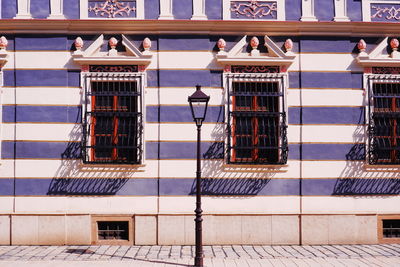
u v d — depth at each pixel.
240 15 8.89
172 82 8.70
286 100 8.73
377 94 8.94
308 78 8.82
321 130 8.77
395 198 8.77
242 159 8.77
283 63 8.70
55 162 8.52
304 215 8.61
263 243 8.55
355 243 8.63
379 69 8.91
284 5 8.91
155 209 8.54
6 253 7.69
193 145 8.62
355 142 8.79
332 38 8.90
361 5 8.98
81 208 8.50
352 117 8.82
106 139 8.70
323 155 8.74
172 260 7.23
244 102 8.86
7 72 8.61
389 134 8.91
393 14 8.97
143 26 8.70
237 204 8.59
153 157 8.59
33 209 8.47
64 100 8.59
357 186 8.74
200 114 8.65
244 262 7.12
